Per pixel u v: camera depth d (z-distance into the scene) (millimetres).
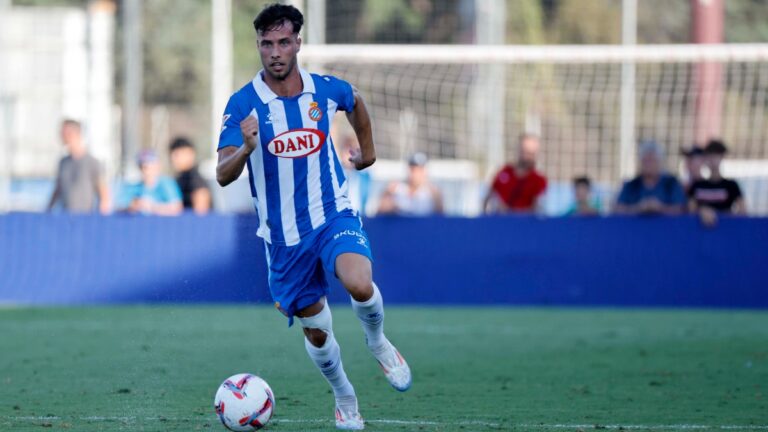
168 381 26922
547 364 30859
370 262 19688
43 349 33750
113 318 43562
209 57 92938
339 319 44000
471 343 36188
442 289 49375
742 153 68062
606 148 72250
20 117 72500
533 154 50906
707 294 48250
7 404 23125
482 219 49250
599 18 90562
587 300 48875
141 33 88438
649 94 68812
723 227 48031
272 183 20062
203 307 48188
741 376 28312
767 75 67250
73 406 22875
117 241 49156
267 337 37219
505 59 53469
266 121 19844
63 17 74250
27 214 49656
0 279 49781
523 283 49188
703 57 52781
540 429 20250
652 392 25438
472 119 72312
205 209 51062
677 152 68438
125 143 72875
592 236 48812
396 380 20266
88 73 73625
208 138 92188
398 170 74750
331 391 25234
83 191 50906
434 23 90250
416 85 74500
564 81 72562
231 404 18875
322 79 20312
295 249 20094
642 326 41438
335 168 20391
